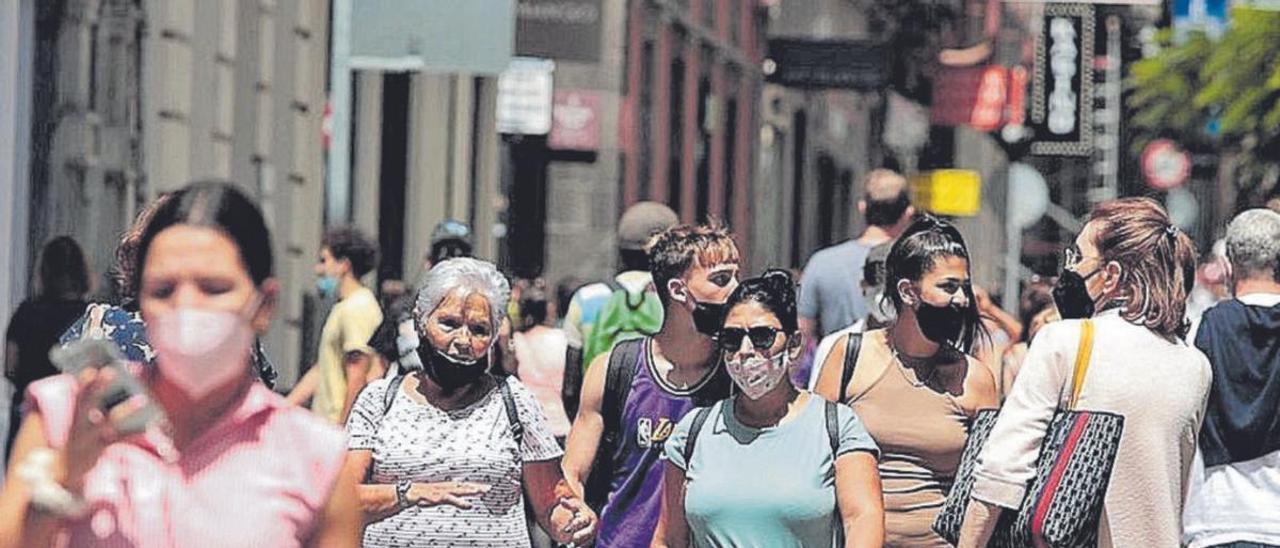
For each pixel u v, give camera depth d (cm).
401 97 5644
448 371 1805
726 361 1705
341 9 2788
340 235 2794
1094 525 1688
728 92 8850
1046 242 11825
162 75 3981
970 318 1938
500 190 6384
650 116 7275
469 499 1784
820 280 2842
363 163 5403
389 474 1814
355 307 2792
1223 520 1891
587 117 6581
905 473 1923
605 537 1986
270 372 1847
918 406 1927
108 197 3803
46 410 1051
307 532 1088
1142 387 1692
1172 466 1702
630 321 2478
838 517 1717
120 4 3828
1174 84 9394
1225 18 7550
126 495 1062
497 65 2792
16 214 3491
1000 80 8875
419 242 5656
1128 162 10594
